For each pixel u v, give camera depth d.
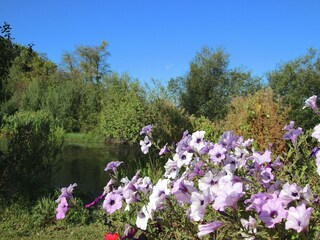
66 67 56.25
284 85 24.77
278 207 1.95
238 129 10.73
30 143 9.06
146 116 22.34
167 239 2.46
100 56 57.28
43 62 52.38
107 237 2.75
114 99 26.89
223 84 29.94
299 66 24.97
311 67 24.86
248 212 2.22
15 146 8.75
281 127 9.34
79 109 31.50
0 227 6.48
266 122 9.55
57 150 10.44
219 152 2.71
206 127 16.05
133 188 2.52
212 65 29.94
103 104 28.33
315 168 3.01
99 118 28.09
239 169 2.62
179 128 16.80
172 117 17.56
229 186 2.02
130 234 2.66
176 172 2.69
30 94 32.59
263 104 10.07
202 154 2.79
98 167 13.75
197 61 30.36
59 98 31.62
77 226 6.52
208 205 2.16
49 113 30.33
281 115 9.84
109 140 25.75
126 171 8.85
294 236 1.98
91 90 31.72
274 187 2.40
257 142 9.49
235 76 29.98
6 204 7.46
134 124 23.12
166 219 2.37
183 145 2.76
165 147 3.43
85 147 22.00
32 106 32.16
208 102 29.42
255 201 2.03
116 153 18.23
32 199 8.02
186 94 29.98
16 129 9.34
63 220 6.61
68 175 11.88
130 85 26.11
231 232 2.16
